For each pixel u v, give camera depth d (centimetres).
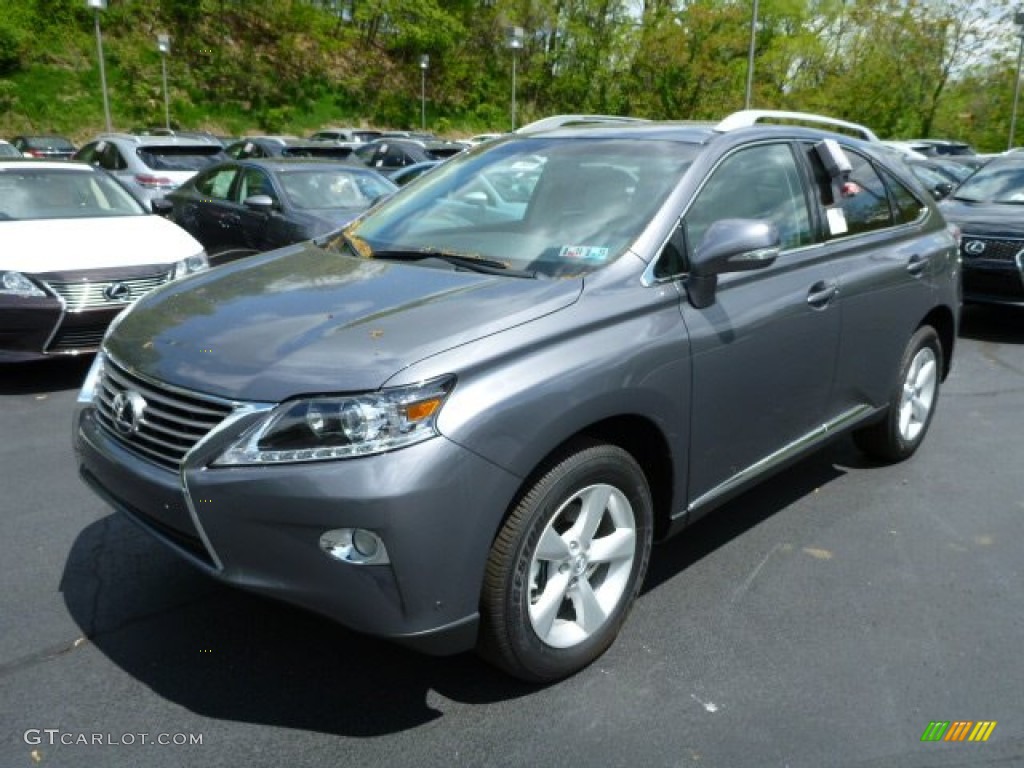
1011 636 331
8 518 415
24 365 691
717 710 285
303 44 5128
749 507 443
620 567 308
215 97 4591
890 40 4422
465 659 311
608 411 282
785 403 372
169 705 283
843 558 391
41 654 309
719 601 352
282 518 244
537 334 272
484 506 252
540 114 5647
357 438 241
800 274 374
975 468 501
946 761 263
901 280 440
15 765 255
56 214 745
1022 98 4628
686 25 4453
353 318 280
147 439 276
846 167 411
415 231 371
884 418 468
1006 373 725
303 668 304
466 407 249
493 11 5484
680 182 338
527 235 341
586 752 265
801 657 315
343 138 3278
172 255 681
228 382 258
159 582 359
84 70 4225
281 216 948
